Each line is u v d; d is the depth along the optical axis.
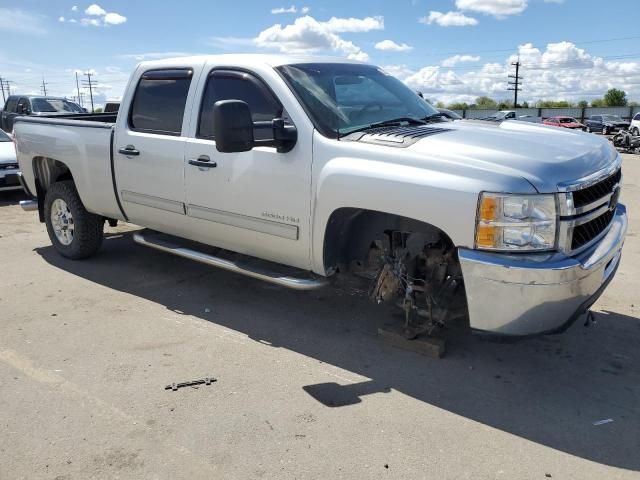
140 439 3.01
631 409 3.33
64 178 6.24
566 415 3.27
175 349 4.06
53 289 5.25
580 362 3.89
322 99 4.05
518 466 2.82
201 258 4.75
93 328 4.40
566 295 3.16
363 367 3.82
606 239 3.61
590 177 3.34
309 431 3.09
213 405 3.34
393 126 4.00
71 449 2.93
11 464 2.81
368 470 2.78
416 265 3.81
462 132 3.75
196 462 2.84
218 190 4.36
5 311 4.73
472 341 4.20
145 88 4.97
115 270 5.79
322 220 3.79
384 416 3.24
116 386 3.54
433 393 3.50
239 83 4.31
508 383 3.62
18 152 6.36
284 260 4.24
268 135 4.05
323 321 4.57
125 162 5.03
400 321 4.37
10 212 8.81
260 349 4.07
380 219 3.88
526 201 3.10
